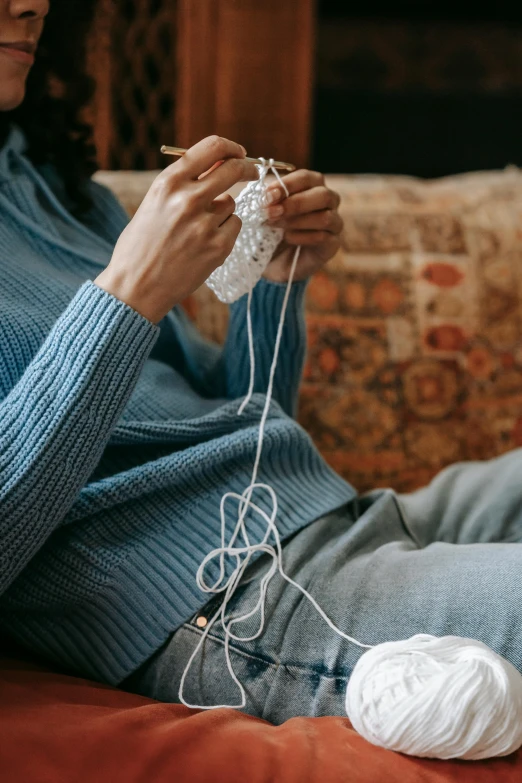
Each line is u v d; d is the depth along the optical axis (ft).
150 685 2.41
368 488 4.24
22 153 3.46
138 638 2.39
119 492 2.40
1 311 2.57
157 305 2.16
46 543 2.41
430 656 1.92
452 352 4.37
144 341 2.14
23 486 2.05
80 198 3.54
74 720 1.94
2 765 1.73
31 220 3.06
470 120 13.93
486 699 1.81
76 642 2.47
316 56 13.64
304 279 3.15
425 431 4.32
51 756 1.77
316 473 2.95
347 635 2.19
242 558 2.47
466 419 4.36
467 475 3.25
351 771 1.79
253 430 2.76
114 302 2.11
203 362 3.52
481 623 2.09
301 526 2.64
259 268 2.74
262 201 2.64
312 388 4.21
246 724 2.01
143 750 1.81
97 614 2.42
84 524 2.41
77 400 2.09
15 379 2.55
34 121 3.54
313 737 1.93
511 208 4.62
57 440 2.08
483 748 1.83
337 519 2.82
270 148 8.89
